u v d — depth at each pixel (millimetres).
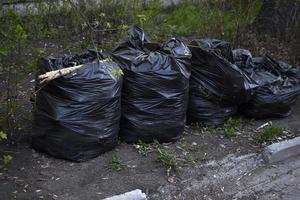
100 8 4781
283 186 3332
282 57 5074
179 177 3176
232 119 3926
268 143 3672
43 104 3143
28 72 3760
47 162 3170
